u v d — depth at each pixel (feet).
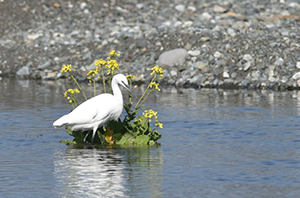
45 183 31.63
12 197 29.30
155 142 42.57
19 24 102.68
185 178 32.60
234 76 76.74
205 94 68.59
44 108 57.67
